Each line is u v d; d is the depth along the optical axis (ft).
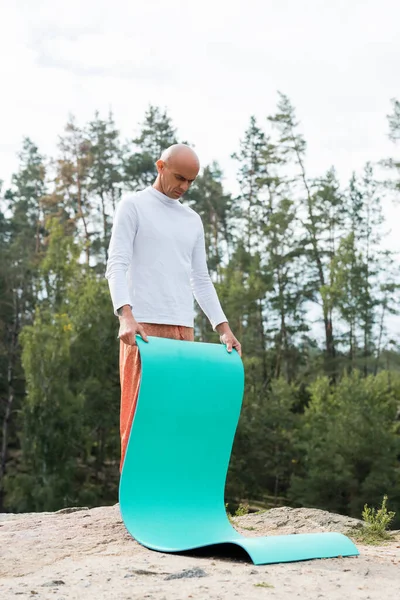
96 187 168.04
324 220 163.63
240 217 171.32
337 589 10.09
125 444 14.38
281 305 153.69
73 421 97.55
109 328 105.81
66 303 110.63
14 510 107.55
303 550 12.21
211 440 14.26
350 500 92.32
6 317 142.00
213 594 9.51
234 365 14.82
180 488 13.83
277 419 106.52
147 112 169.58
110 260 14.30
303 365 153.48
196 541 12.98
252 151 170.91
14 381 135.85
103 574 10.63
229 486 102.89
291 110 162.91
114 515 16.05
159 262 14.52
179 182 14.60
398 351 161.48
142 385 13.26
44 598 9.30
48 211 183.11
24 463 103.30
